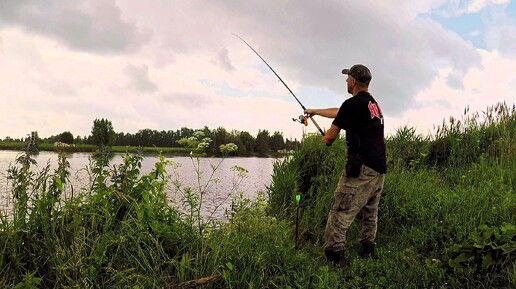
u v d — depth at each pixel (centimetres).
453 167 785
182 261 315
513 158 747
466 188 614
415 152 840
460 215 477
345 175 418
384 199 538
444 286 354
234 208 425
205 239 355
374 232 448
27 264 306
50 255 300
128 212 333
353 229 511
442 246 438
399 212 527
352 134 415
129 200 343
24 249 308
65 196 328
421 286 364
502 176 634
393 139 838
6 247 297
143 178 361
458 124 880
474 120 887
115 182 352
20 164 315
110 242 308
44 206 317
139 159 364
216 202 490
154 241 318
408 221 516
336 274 382
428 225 484
